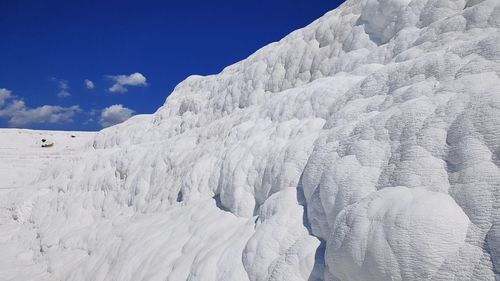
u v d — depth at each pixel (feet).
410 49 14.89
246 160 17.84
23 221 36.94
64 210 33.14
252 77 29.91
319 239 11.09
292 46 27.73
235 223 16.53
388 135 10.13
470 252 6.70
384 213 8.12
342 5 27.09
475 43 10.18
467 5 16.65
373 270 7.80
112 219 27.94
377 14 20.85
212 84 37.45
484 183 7.18
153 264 17.56
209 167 22.11
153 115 43.01
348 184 10.28
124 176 31.14
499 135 7.47
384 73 13.30
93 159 36.04
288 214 12.58
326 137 12.77
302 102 18.61
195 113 35.88
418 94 10.52
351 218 8.88
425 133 8.98
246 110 25.79
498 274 6.18
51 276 25.44
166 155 28.48
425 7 18.15
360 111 12.75
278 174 14.92
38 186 39.47
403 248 7.36
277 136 17.48
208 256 14.49
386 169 9.55
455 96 9.07
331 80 18.53
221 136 24.98
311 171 12.34
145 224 22.86
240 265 12.76
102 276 20.79
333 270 9.14
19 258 30.30
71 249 27.30
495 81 8.61
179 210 21.74
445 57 10.77
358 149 10.75
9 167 73.26
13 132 106.32
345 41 23.27
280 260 11.23
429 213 7.36
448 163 8.18
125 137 41.63
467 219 7.13
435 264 6.95
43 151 88.07
